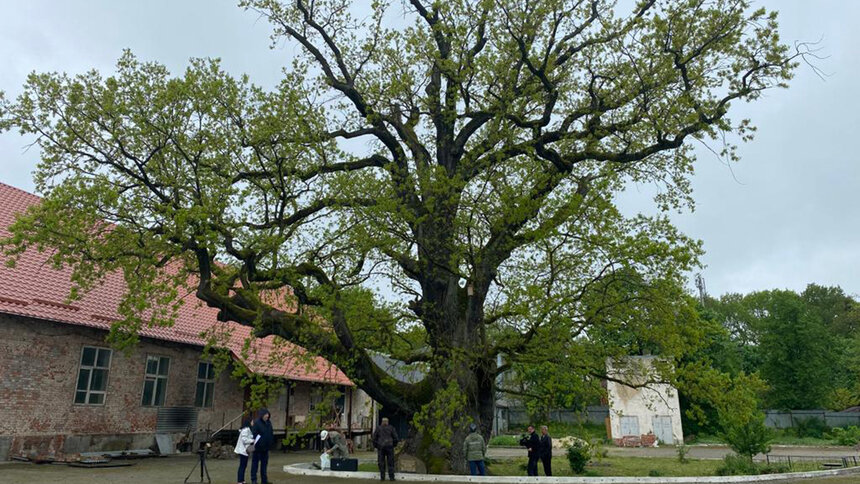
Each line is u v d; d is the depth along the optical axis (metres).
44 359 18.19
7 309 16.78
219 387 25.16
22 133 13.27
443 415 14.38
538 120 15.91
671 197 17.11
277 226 14.48
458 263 15.12
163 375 22.45
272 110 14.48
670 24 14.59
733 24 14.53
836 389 57.41
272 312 14.88
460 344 15.86
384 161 17.69
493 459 23.91
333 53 17.03
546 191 15.48
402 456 16.44
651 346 17.23
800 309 55.97
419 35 16.56
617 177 16.00
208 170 14.19
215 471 17.05
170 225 13.01
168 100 13.41
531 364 15.19
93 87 13.78
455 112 15.93
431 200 14.06
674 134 15.79
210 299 14.36
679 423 43.03
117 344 14.91
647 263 13.66
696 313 14.75
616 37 15.22
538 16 15.22
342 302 15.63
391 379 16.30
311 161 15.28
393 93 16.28
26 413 17.52
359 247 14.96
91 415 19.45
